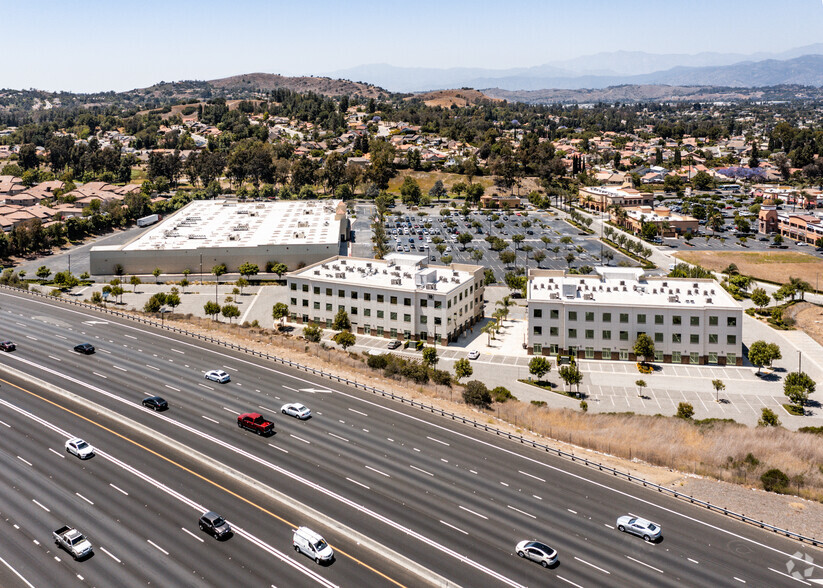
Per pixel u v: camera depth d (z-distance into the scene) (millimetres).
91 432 93375
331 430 95625
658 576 63594
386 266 170375
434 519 72750
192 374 117938
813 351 149250
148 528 70250
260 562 64812
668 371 136750
